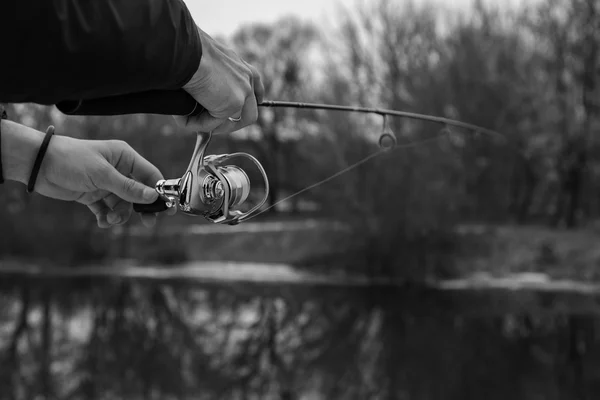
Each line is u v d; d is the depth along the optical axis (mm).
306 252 28781
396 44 27781
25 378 13945
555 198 31922
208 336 18062
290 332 18891
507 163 27781
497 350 16938
